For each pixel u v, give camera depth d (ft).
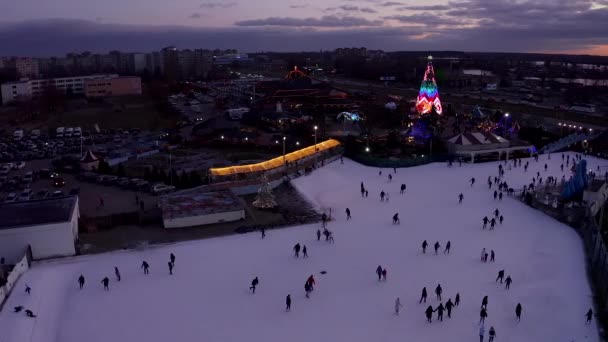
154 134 505.25
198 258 199.93
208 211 239.30
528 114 567.18
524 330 143.95
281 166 329.31
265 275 183.73
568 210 241.76
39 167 360.89
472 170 343.67
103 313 157.07
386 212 257.55
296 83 638.53
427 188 302.04
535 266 188.14
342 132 451.94
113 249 208.74
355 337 141.90
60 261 196.65
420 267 188.85
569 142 409.28
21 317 149.79
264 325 149.07
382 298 164.86
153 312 157.48
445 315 152.97
